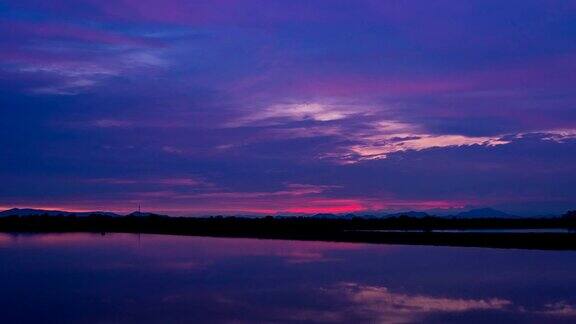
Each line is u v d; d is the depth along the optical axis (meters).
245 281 27.91
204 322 18.80
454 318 19.14
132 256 41.09
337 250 45.66
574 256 39.12
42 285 27.17
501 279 27.92
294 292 24.45
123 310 20.97
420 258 38.28
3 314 20.45
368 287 25.67
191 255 41.44
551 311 20.23
